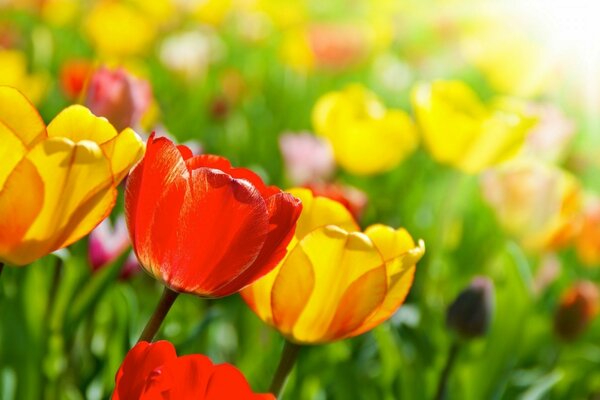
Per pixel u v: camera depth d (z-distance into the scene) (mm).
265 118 2277
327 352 1092
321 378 1111
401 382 1070
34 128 750
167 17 2996
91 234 1013
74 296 1012
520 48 2820
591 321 1339
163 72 2479
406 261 809
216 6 3094
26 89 1691
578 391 1352
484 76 3203
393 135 1565
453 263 1580
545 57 2893
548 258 1517
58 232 733
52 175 719
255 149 1974
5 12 3080
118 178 744
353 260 800
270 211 757
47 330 991
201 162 784
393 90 3160
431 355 1157
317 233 799
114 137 739
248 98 2402
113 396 725
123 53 2416
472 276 1594
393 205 1767
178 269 758
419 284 1439
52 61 2586
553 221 1478
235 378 716
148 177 750
